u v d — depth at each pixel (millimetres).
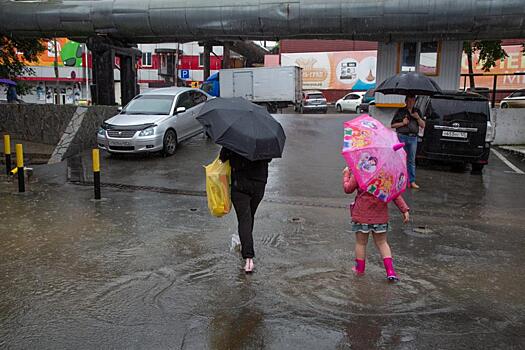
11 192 9102
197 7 15664
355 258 5387
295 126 17250
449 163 12203
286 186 9438
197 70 52406
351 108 34406
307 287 4754
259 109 5184
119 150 12359
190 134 14156
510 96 23500
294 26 15484
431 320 4102
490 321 4102
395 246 6047
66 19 16312
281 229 6719
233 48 41156
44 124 15102
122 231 6637
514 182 10250
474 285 4867
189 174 10750
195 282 4879
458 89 19359
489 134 10914
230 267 5293
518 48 36031
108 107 15211
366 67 42594
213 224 6980
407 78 8844
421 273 5160
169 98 13820
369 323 4027
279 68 33719
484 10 14469
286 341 3734
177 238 6324
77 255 5664
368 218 4875
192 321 4051
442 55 19297
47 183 9984
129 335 3818
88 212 7660
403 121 9195
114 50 17328
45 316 4145
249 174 5094
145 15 15906
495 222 7277
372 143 4617
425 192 9195
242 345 3674
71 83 50031
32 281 4891
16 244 6051
